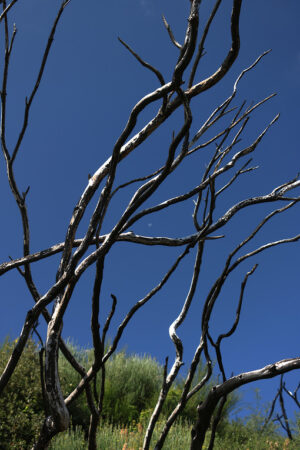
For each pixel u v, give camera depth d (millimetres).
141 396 6336
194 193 732
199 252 910
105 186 641
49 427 618
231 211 828
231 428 5340
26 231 789
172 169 689
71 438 4418
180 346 894
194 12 548
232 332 896
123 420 5781
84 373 740
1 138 798
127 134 602
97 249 647
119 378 6367
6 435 4285
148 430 852
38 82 797
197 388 876
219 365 892
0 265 750
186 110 572
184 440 4570
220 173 805
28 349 5227
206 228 763
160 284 758
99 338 690
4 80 805
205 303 901
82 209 721
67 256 703
